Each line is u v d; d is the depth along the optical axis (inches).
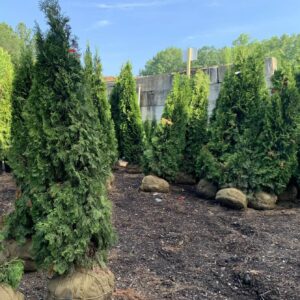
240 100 284.4
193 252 181.3
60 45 126.0
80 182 121.4
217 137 289.4
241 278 148.5
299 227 214.5
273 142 269.0
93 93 353.4
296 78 310.2
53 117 122.9
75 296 116.8
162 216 237.9
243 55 291.1
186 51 418.6
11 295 107.3
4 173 372.5
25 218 152.6
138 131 415.8
